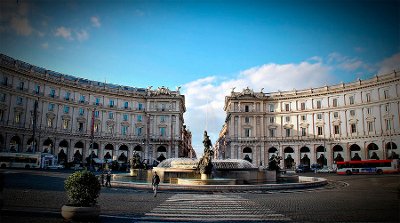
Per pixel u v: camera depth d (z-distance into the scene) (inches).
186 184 1151.6
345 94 3811.5
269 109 4308.6
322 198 943.0
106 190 1100.5
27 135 3356.3
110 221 557.0
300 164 3779.5
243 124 4274.1
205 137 1332.4
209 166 1296.8
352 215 639.8
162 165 1845.5
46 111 3597.4
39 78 3521.2
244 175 1387.8
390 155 3329.2
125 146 4254.4
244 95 4318.4
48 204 716.0
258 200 887.7
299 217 617.6
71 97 3875.5
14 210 613.9
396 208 734.5
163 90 4458.7
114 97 4244.6
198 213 657.0
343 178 2084.2
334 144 3821.4
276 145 4148.6
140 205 759.7
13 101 3265.3
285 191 1151.6
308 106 4072.3
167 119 4375.0
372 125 3553.2
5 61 3184.1
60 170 2618.1
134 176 1614.2
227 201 858.1
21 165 2731.3
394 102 3376.0
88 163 3316.9
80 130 3914.9
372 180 1814.7
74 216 529.7
